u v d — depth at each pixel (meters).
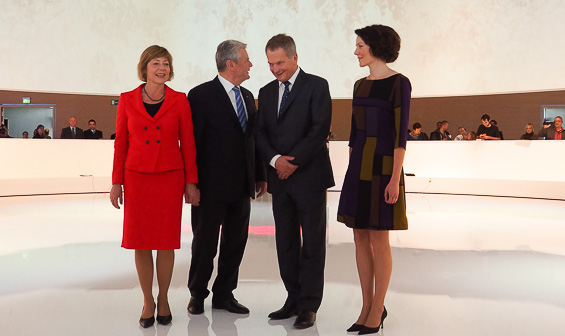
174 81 16.16
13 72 14.28
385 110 3.48
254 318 3.92
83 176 14.62
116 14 15.33
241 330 3.64
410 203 12.16
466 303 4.32
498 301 4.38
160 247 3.68
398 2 15.18
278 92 3.89
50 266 5.66
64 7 14.73
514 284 4.95
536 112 16.95
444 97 17.91
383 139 3.50
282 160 3.72
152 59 3.73
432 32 14.92
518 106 17.16
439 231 8.11
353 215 3.53
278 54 3.73
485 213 10.36
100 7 15.12
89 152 14.88
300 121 3.78
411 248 6.73
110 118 18.31
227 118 4.00
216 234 4.04
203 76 16.12
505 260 6.03
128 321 3.83
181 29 16.12
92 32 15.06
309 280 3.76
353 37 15.50
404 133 3.44
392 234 7.82
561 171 13.07
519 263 5.88
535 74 13.77
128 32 15.50
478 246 6.89
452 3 14.67
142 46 15.70
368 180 3.51
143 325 3.70
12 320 3.85
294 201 3.84
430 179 14.60
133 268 5.56
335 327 3.71
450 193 14.41
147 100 3.78
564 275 5.32
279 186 3.85
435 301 4.37
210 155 3.99
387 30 3.53
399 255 6.28
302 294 3.77
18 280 5.05
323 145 3.85
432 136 15.57
